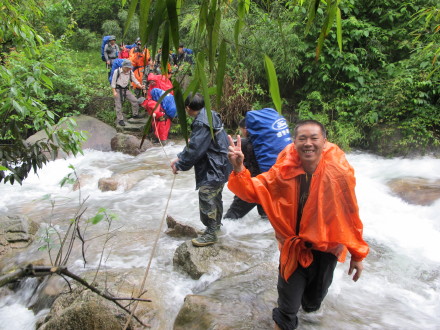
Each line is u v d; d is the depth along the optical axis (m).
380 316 2.81
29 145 3.10
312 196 1.96
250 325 2.55
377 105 8.18
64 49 11.62
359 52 8.90
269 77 1.19
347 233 1.99
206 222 3.59
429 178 6.11
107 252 3.93
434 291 3.15
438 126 8.00
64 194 6.21
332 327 2.66
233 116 9.51
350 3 8.95
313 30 8.89
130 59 9.94
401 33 8.73
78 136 3.27
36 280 3.58
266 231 4.21
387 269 3.52
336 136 8.19
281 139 3.81
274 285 3.02
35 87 2.95
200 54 1.26
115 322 2.66
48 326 2.72
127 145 8.80
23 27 3.55
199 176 3.53
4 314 3.34
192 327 2.63
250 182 2.02
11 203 5.77
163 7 1.15
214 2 1.21
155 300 2.99
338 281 3.29
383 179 6.26
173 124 9.97
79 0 15.70
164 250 3.92
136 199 5.69
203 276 3.31
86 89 10.70
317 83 9.08
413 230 4.35
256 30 8.76
